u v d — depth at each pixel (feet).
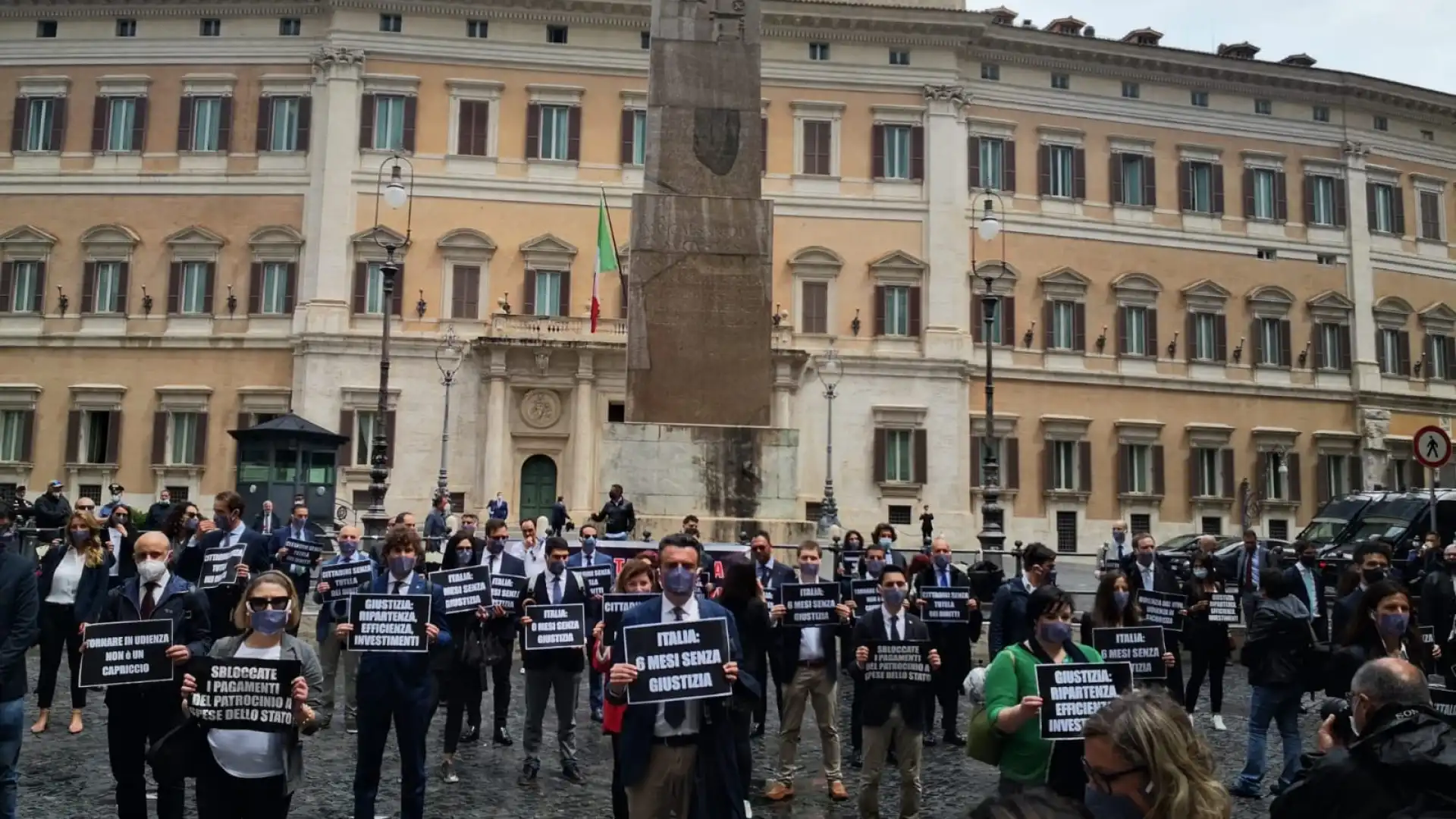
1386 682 12.57
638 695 17.58
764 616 25.40
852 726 32.63
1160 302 130.72
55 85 121.49
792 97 124.47
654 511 43.98
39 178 120.26
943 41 125.49
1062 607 16.85
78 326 118.93
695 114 46.52
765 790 28.19
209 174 119.75
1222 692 42.88
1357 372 135.33
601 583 37.50
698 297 45.55
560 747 29.01
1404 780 11.59
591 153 121.90
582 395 114.42
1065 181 129.70
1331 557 69.31
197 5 120.78
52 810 24.67
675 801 18.25
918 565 36.58
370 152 118.83
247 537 35.96
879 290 123.03
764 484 44.50
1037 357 126.21
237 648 18.12
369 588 24.27
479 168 120.16
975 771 30.83
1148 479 127.95
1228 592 38.63
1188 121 133.80
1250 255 133.90
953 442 121.29
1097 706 16.34
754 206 46.19
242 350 117.50
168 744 17.44
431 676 23.57
